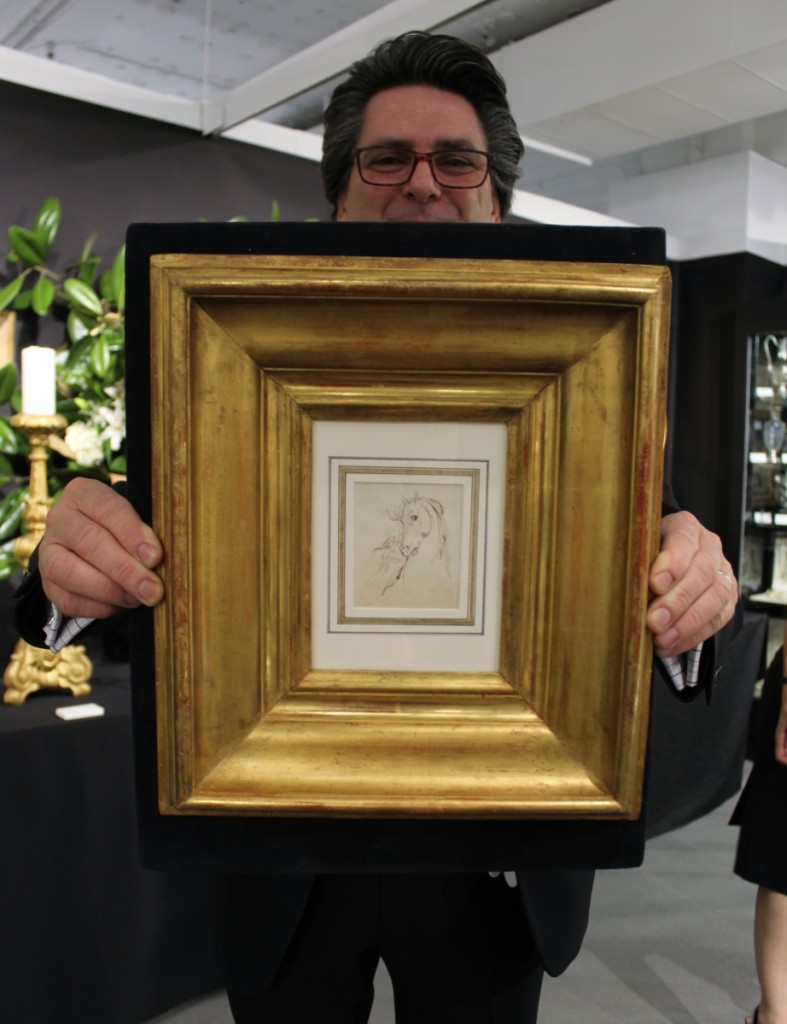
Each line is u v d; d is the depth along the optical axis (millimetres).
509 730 481
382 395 473
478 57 696
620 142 2561
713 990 1726
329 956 660
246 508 469
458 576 495
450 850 479
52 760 1368
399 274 434
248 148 2346
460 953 657
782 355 3230
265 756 474
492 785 471
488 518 491
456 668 496
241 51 2627
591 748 477
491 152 714
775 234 3410
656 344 441
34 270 2006
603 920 1999
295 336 459
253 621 477
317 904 653
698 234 3402
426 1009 688
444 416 480
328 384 473
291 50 2598
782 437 3234
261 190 2387
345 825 478
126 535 451
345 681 487
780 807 1470
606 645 471
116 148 2119
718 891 2146
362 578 493
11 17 2465
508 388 473
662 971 1789
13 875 1335
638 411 446
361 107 711
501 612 493
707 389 3447
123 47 2633
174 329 437
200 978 1593
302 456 480
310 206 2496
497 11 2197
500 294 436
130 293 453
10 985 1341
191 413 450
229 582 469
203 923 1590
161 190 2201
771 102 2188
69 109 2039
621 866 483
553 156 3143
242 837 477
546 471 476
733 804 2727
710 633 505
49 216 1885
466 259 441
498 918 672
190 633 456
